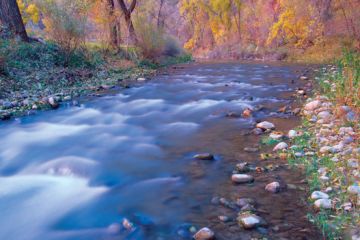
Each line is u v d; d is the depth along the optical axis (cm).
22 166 542
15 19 1422
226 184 425
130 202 399
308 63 1939
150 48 1872
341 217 327
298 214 346
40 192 446
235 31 3769
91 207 396
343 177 399
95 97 1048
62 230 354
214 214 357
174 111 859
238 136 614
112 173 489
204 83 1277
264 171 452
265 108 805
